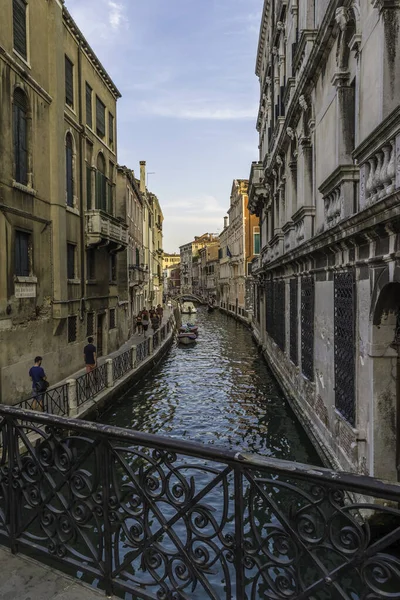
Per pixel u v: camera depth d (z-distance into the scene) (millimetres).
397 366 5648
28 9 11031
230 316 53656
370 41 5711
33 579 2492
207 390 15672
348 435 6742
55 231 12414
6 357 9883
